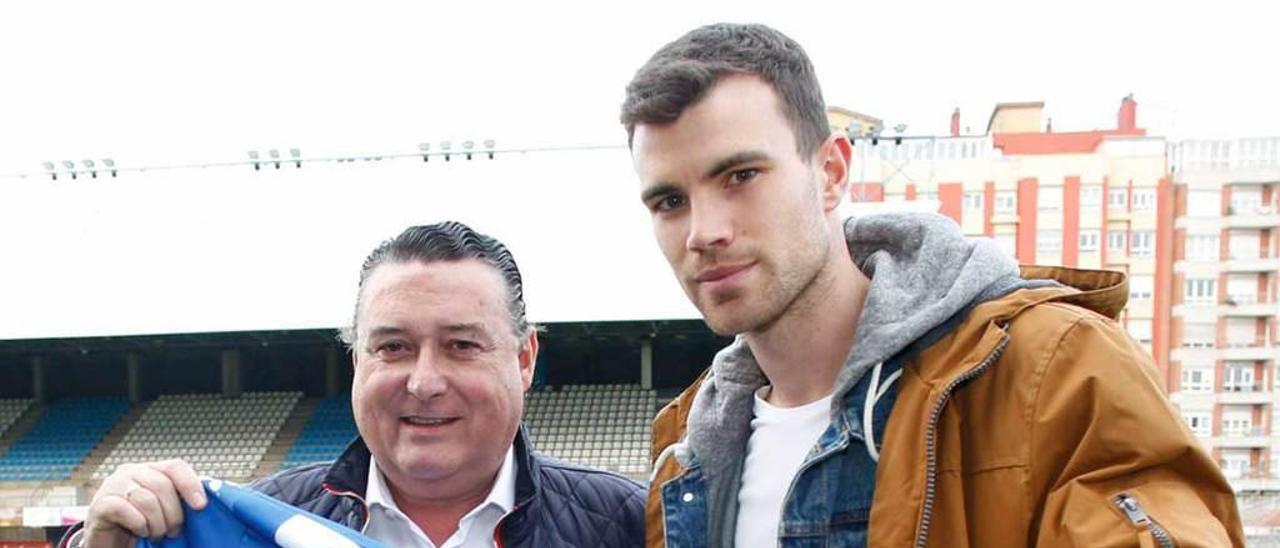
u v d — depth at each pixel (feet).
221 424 46.42
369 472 6.25
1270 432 45.47
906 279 4.62
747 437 5.31
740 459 5.26
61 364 49.26
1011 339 4.15
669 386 47.52
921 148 47.50
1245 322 46.44
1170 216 47.24
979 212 47.55
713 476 5.29
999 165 47.26
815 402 4.90
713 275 4.36
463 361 5.78
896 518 4.13
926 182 47.29
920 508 4.04
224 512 5.55
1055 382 3.91
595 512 6.40
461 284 5.76
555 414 45.75
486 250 6.09
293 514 5.48
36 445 45.44
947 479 4.11
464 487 6.06
